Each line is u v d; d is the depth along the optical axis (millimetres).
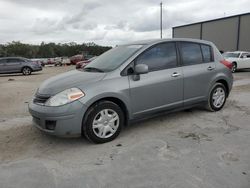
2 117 5805
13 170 3229
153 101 4500
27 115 5934
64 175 3082
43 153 3736
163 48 4719
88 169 3211
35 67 20188
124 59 4336
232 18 29594
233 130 4477
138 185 2812
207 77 5320
